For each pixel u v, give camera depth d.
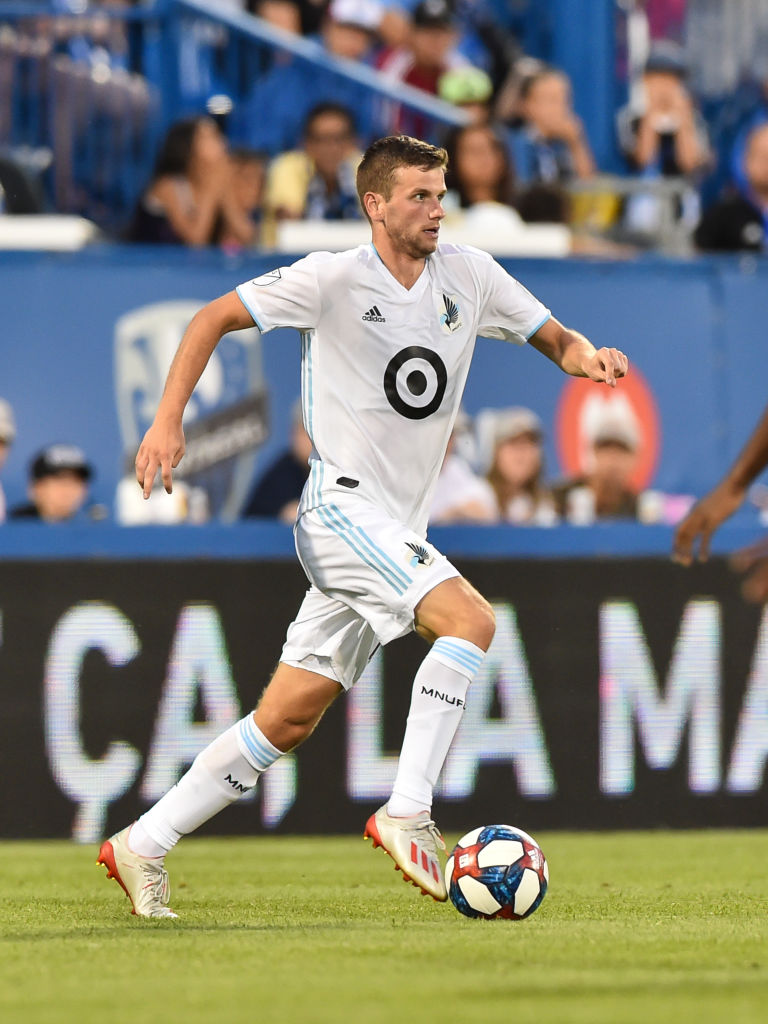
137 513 33.41
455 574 15.11
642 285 36.12
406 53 45.06
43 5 38.97
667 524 27.75
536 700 26.91
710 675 27.28
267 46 40.97
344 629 15.62
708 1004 9.91
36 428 34.38
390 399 15.42
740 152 45.97
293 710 15.62
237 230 38.41
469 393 34.47
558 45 47.38
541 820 26.84
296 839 26.61
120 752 26.38
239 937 13.78
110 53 39.81
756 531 27.44
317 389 15.54
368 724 26.81
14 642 26.22
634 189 40.94
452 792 26.69
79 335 34.78
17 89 38.69
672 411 35.62
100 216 39.69
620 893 18.61
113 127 39.62
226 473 34.06
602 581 27.12
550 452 34.75
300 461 34.09
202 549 27.05
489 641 15.04
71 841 26.19
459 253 15.91
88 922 15.37
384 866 22.59
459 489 33.44
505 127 43.22
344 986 10.73
